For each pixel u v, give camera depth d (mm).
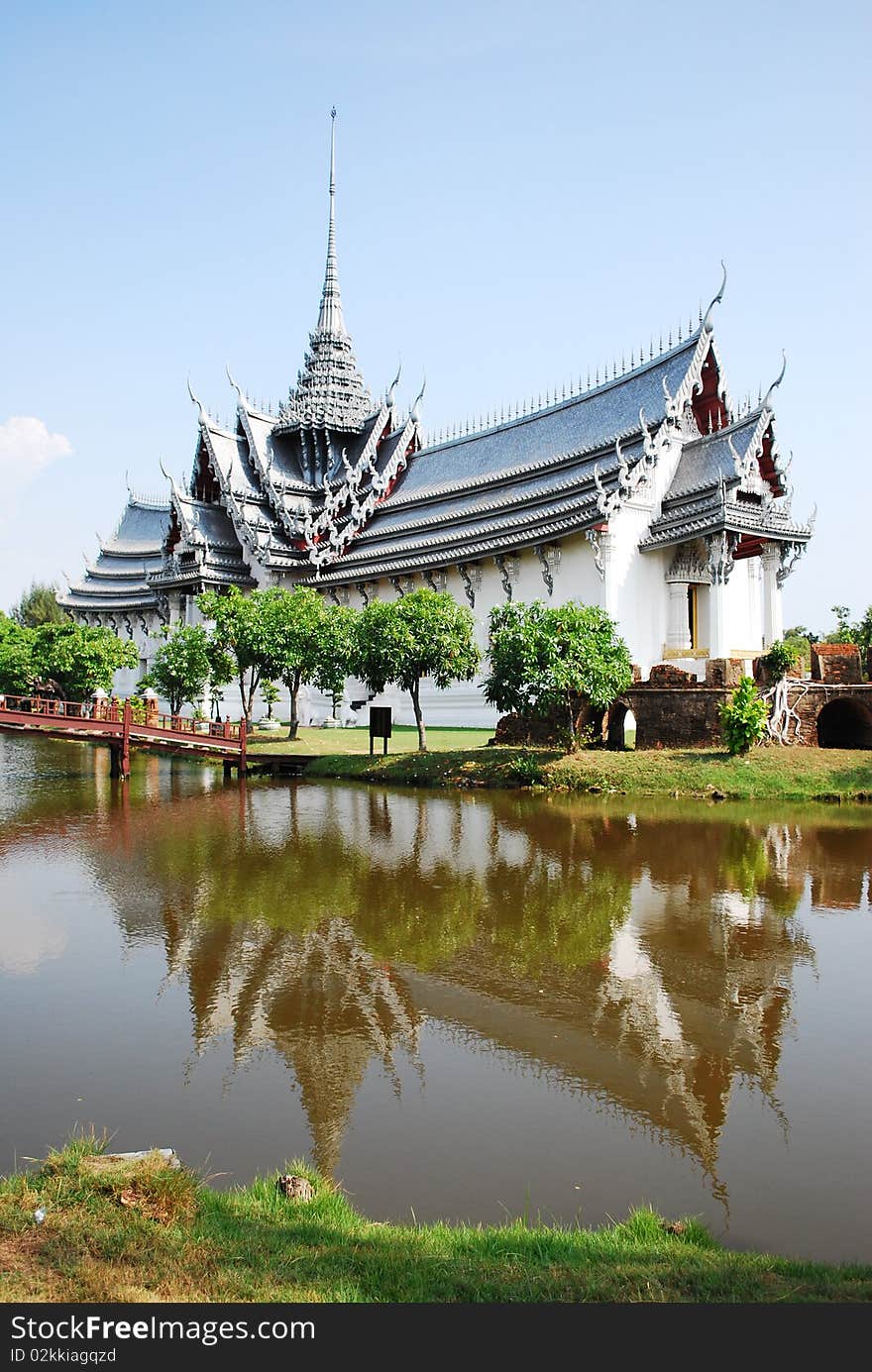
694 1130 7066
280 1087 7875
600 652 27516
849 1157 6656
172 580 56062
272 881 15328
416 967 10961
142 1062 8367
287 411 60656
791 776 24219
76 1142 6531
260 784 29891
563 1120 7250
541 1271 4918
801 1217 5914
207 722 32844
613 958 11219
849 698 27172
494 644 28266
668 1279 4828
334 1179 6387
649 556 38406
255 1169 6508
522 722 30641
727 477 36250
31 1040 8859
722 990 10102
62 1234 5070
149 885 15086
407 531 49812
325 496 57688
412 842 18734
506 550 41156
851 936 11977
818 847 17641
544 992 10109
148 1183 5668
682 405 39969
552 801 24094
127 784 30031
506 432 50625
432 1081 7969
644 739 28469
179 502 56375
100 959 11297
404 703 46656
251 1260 4945
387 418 58000
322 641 35719
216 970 10898
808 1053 8453
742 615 40688
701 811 21922
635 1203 6105
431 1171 6504
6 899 14133
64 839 19375
